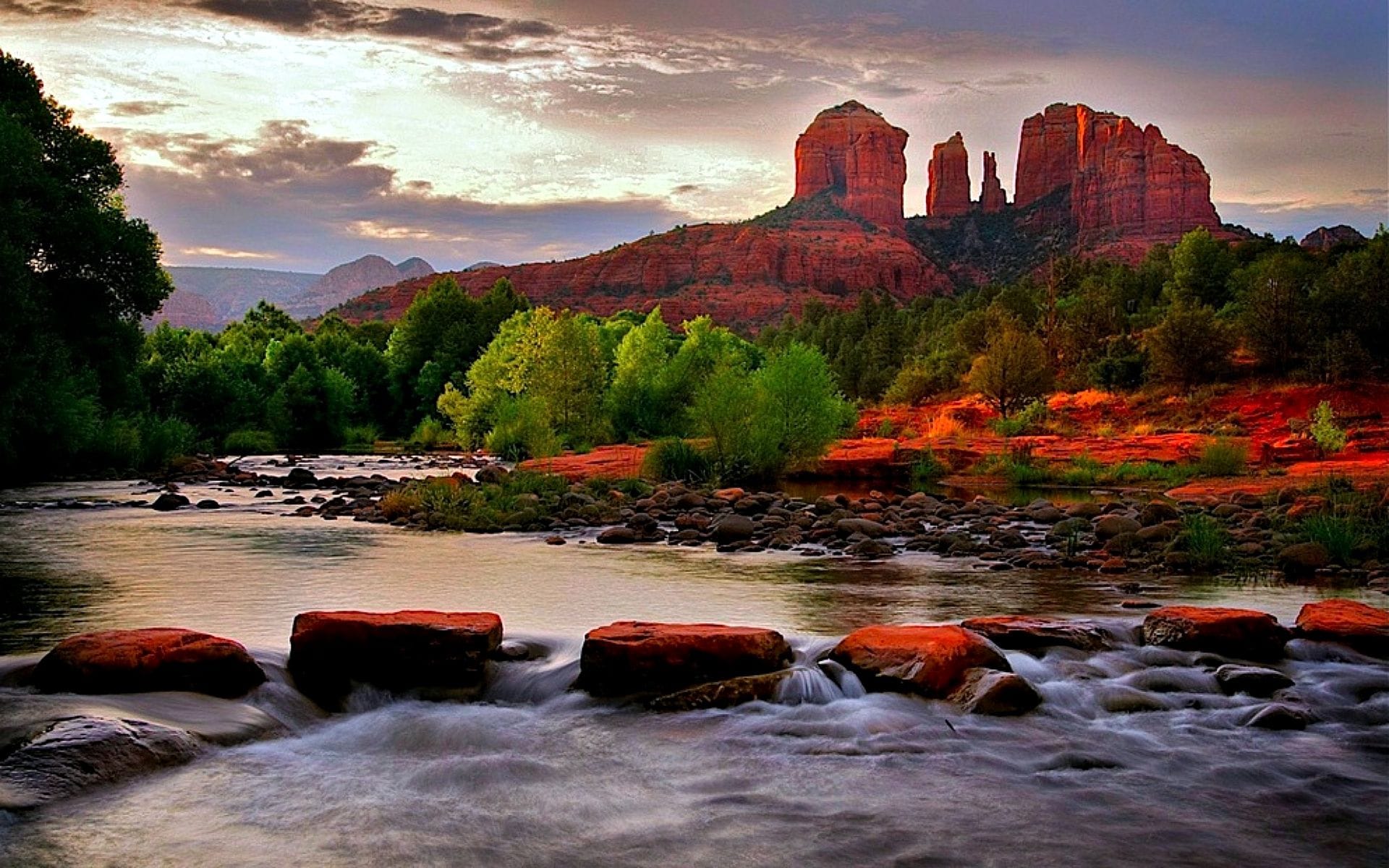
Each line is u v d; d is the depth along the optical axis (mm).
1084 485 31469
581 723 7125
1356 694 7887
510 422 40219
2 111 28875
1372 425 41250
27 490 27562
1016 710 7328
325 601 11227
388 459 46125
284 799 5656
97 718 6219
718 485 28234
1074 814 5559
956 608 11031
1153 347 55500
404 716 7273
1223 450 32406
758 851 5020
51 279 32312
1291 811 5637
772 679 7598
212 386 53500
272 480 30859
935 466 35125
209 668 7227
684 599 11531
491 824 5352
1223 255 88500
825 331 144375
